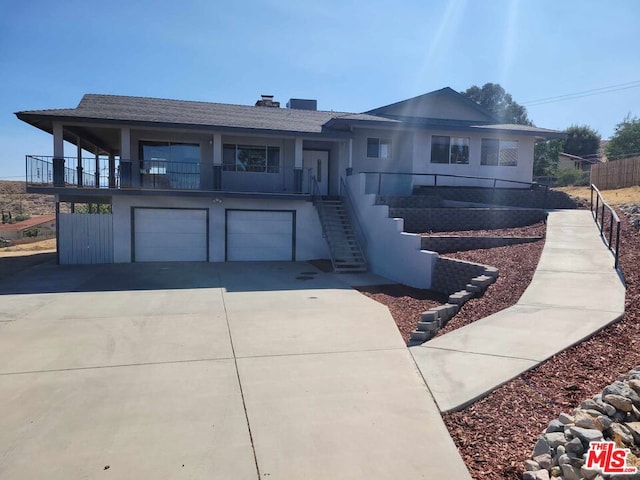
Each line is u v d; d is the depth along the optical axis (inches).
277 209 711.1
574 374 193.2
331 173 815.7
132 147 711.1
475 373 205.0
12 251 949.8
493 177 822.5
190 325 319.3
